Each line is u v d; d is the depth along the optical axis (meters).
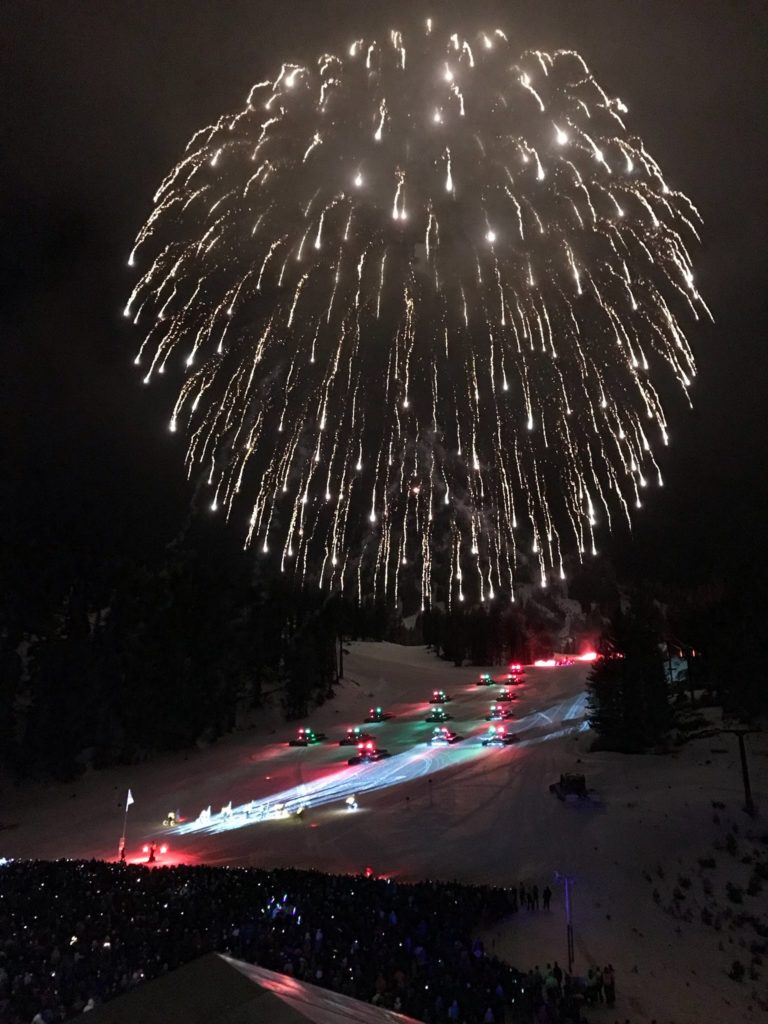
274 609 73.12
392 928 21.17
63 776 54.50
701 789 36.69
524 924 25.14
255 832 38.78
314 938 19.64
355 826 38.31
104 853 37.22
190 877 26.56
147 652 61.91
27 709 57.34
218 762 57.94
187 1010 3.57
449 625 103.94
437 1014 16.28
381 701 79.81
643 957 22.88
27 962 18.05
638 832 32.94
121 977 16.72
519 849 32.97
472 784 44.44
